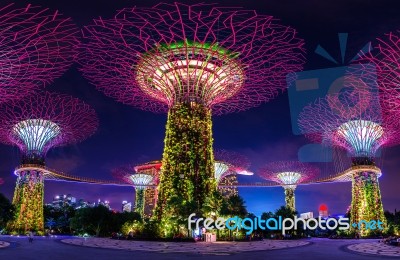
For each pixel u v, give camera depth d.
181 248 35.59
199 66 51.62
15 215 73.25
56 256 26.88
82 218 77.75
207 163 51.78
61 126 75.00
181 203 47.41
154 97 56.66
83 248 35.06
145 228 50.56
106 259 24.77
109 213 80.00
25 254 28.41
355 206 74.50
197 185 50.34
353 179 75.69
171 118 52.84
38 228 73.12
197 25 36.97
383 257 29.12
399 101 31.84
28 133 74.62
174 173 50.56
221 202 50.91
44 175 83.38
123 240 49.72
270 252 33.31
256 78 47.69
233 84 53.06
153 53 47.19
